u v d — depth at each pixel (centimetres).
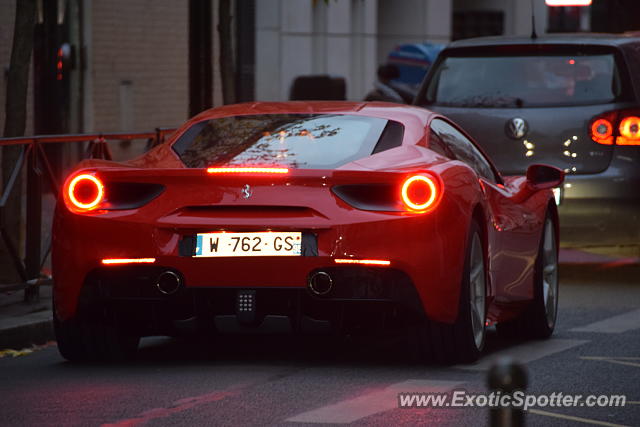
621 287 2388
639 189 2425
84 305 1501
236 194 1461
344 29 6994
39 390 1391
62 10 3984
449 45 2577
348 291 1455
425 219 1454
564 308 2123
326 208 1452
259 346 1709
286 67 6531
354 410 1273
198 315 1478
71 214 1496
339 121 1596
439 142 1636
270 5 6194
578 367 1552
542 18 8706
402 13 7912
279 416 1243
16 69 2091
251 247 1453
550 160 2448
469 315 1521
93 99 4131
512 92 2488
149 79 4453
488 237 1605
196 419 1229
